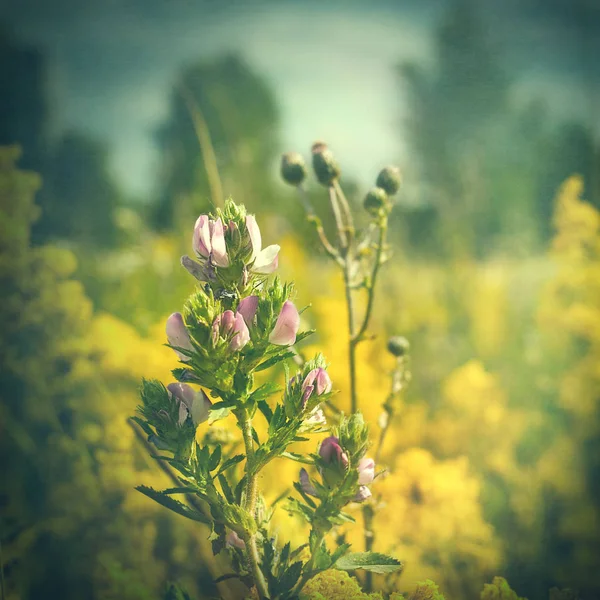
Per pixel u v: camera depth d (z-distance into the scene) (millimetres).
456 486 842
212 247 571
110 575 825
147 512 885
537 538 1021
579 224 1433
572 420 1226
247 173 1633
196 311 564
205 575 846
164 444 579
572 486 1081
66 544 904
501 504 1044
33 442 981
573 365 1324
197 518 582
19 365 1013
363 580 692
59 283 1064
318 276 1331
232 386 572
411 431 1053
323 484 586
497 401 1167
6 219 1072
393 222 1875
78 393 1002
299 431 585
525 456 1142
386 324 1441
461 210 2918
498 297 1520
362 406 913
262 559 594
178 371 577
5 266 1062
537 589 971
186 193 1569
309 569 590
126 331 1057
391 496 833
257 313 572
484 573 834
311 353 929
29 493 954
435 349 1409
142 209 3686
